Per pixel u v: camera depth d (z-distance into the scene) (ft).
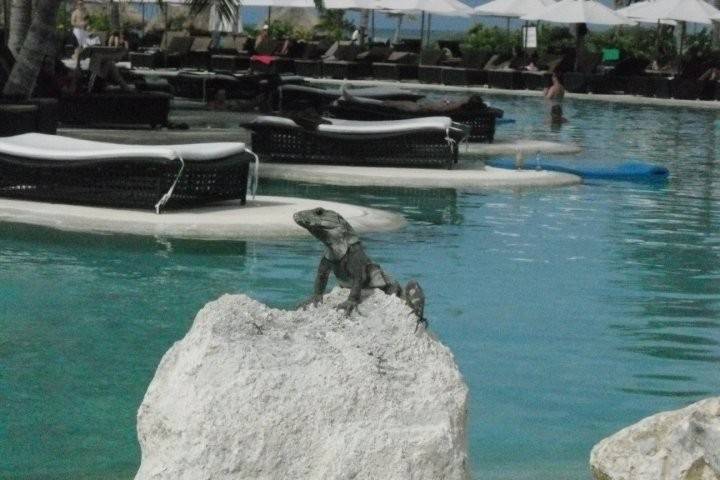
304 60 170.19
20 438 24.14
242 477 16.69
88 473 22.47
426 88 156.46
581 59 157.99
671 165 78.54
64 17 184.44
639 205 58.90
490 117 83.61
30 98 67.05
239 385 16.99
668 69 168.86
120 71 94.32
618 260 44.42
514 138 92.43
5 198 48.85
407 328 19.01
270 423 16.81
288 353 17.65
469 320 34.58
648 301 37.83
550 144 85.20
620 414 26.94
